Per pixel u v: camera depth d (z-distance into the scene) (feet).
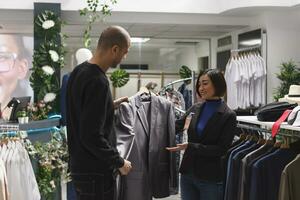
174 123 9.78
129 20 18.93
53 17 16.98
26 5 17.39
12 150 10.47
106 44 6.81
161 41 23.63
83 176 6.84
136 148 9.46
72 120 6.83
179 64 23.59
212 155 8.73
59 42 17.06
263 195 8.05
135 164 9.42
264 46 18.94
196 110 9.40
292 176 7.22
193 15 19.08
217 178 8.86
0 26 21.49
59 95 16.55
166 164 9.71
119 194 9.35
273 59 18.98
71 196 13.93
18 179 10.39
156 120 9.64
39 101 15.49
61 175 13.43
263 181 8.05
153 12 18.22
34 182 10.89
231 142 8.88
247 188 8.37
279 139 8.65
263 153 8.62
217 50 23.81
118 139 9.25
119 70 20.56
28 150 11.69
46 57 16.62
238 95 18.48
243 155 8.87
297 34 19.12
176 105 16.75
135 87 22.30
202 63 24.18
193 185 9.23
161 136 9.64
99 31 21.24
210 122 8.89
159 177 9.61
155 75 23.15
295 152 8.18
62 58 16.99
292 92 10.78
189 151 9.03
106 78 6.77
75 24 19.62
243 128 9.76
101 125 6.47
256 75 18.31
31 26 21.45
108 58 6.86
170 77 23.38
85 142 6.45
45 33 16.85
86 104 6.48
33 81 16.48
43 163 12.63
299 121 7.47
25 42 18.99
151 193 9.62
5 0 17.26
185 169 9.12
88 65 6.77
